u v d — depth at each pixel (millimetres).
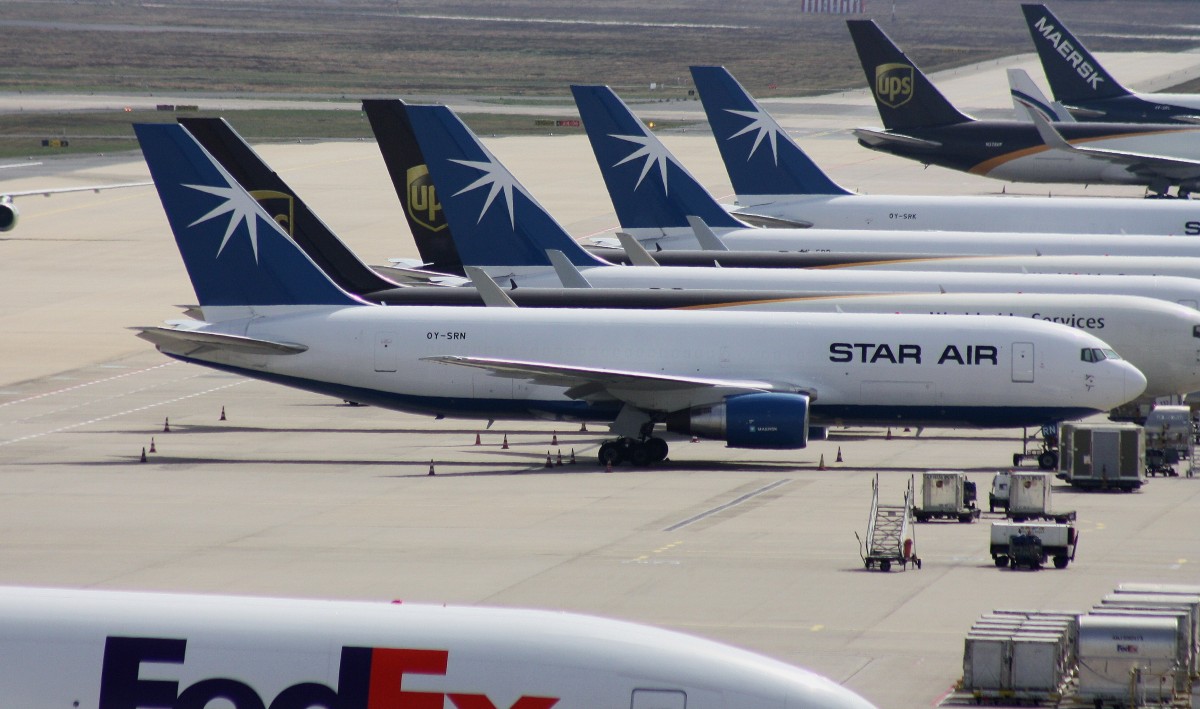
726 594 157250
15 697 81000
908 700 126688
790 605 153500
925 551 177875
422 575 163750
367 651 80625
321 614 82562
